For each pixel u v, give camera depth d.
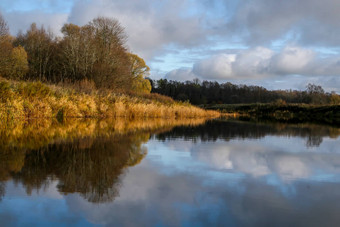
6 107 12.49
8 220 2.84
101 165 5.25
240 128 14.46
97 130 10.86
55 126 11.80
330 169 5.30
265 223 2.89
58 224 2.77
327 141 9.49
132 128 12.23
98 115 18.27
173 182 4.26
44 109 14.89
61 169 4.89
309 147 8.06
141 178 4.45
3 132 9.44
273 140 9.58
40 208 3.16
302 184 4.29
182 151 6.99
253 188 4.04
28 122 12.86
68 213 3.04
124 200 3.46
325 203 3.47
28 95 14.66
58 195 3.59
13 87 14.40
